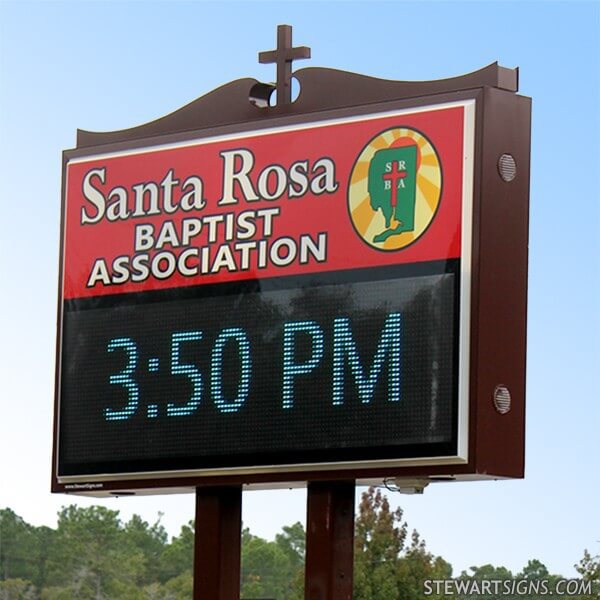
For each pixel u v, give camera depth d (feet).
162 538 162.71
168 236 61.26
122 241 62.28
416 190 56.44
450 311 55.21
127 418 61.21
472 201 55.42
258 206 59.47
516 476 55.21
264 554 166.09
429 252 55.93
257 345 58.75
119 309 61.98
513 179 56.13
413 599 126.62
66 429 62.59
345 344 56.95
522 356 55.72
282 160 59.16
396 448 55.52
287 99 60.39
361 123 57.72
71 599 158.61
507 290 55.62
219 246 60.08
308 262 58.13
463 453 54.39
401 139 56.90
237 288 59.47
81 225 63.31
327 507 57.67
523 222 56.24
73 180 63.67
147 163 62.08
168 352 60.64
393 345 56.08
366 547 128.88
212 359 59.62
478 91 55.88
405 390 55.62
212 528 60.54
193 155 61.11
